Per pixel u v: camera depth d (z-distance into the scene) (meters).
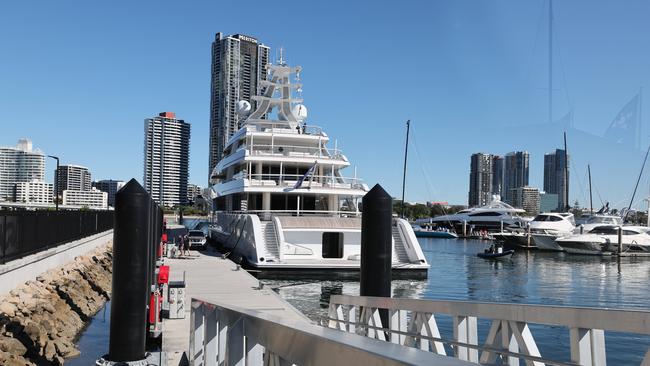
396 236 27.75
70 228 21.73
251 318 3.42
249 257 27.44
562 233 62.81
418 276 26.62
